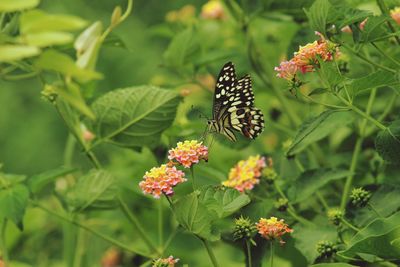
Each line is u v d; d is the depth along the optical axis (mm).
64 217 1468
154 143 1460
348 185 1442
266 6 1524
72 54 1431
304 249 1390
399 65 1354
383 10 1377
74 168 1466
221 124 1494
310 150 1520
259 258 1402
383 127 1354
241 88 1483
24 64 1376
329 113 1355
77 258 1605
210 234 1332
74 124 1454
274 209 1434
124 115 1449
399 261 1402
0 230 1473
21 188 1432
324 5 1340
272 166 1486
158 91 1445
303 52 1340
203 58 1576
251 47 1570
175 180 1328
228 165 1604
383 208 1391
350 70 1482
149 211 1641
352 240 1330
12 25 1367
